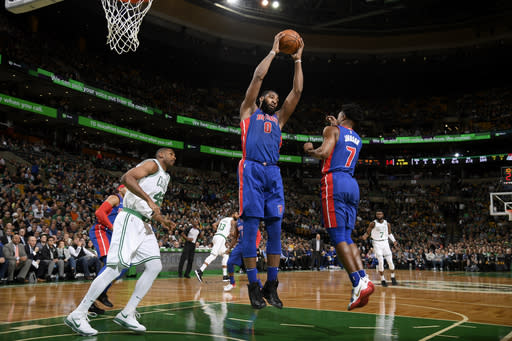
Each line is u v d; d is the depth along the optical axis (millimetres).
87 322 3646
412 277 14812
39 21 28172
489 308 5504
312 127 38031
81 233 13406
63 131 27859
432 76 37312
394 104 41000
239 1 31891
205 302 6125
